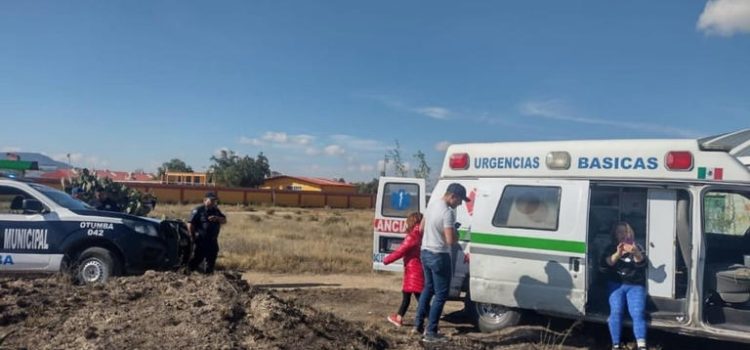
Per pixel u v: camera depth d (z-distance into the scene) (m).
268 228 27.41
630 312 7.04
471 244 8.05
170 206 49.03
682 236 7.19
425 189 9.77
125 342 5.86
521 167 8.00
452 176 8.63
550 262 7.48
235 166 89.31
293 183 87.88
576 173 7.61
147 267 10.12
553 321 8.70
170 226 10.62
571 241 7.37
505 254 7.79
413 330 7.69
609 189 7.95
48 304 6.88
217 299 6.71
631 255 7.07
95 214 10.05
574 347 7.62
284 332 6.17
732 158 6.89
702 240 6.87
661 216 7.36
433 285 7.45
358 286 12.37
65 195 10.73
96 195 13.77
